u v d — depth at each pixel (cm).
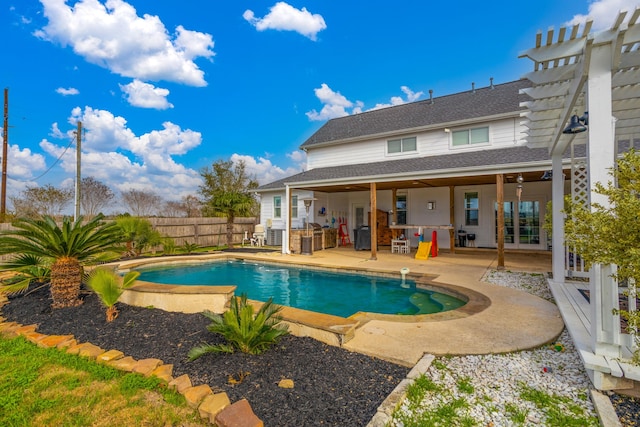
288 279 937
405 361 342
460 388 293
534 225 1305
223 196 1573
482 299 590
